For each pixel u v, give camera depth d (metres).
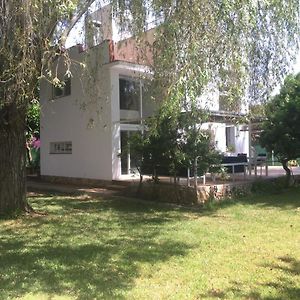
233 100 8.24
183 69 6.84
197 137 11.92
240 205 11.71
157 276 5.69
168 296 4.94
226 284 5.35
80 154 18.22
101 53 12.52
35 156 23.64
